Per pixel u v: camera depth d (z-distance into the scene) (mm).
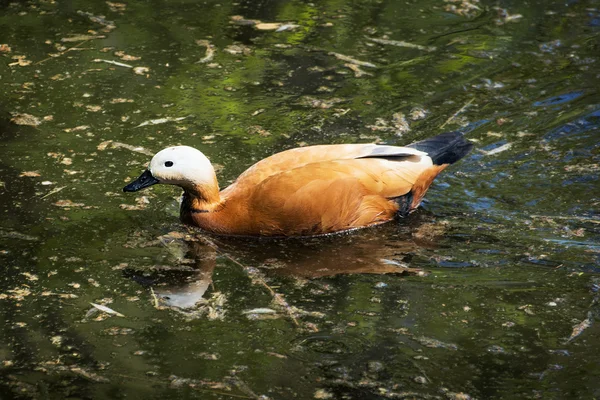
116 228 10000
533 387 7414
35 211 10188
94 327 8188
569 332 8133
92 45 14461
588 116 12258
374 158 10289
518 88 13133
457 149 10773
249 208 9938
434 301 8641
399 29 15148
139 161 11281
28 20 15305
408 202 10391
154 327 8211
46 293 8719
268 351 7875
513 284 8930
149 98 12891
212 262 9469
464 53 14242
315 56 14242
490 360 7762
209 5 16047
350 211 10055
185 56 14172
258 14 15750
